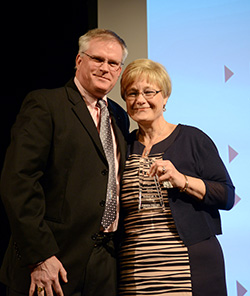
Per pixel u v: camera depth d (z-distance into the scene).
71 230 1.56
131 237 1.69
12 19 2.75
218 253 1.68
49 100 1.65
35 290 1.52
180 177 1.64
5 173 1.51
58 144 1.60
